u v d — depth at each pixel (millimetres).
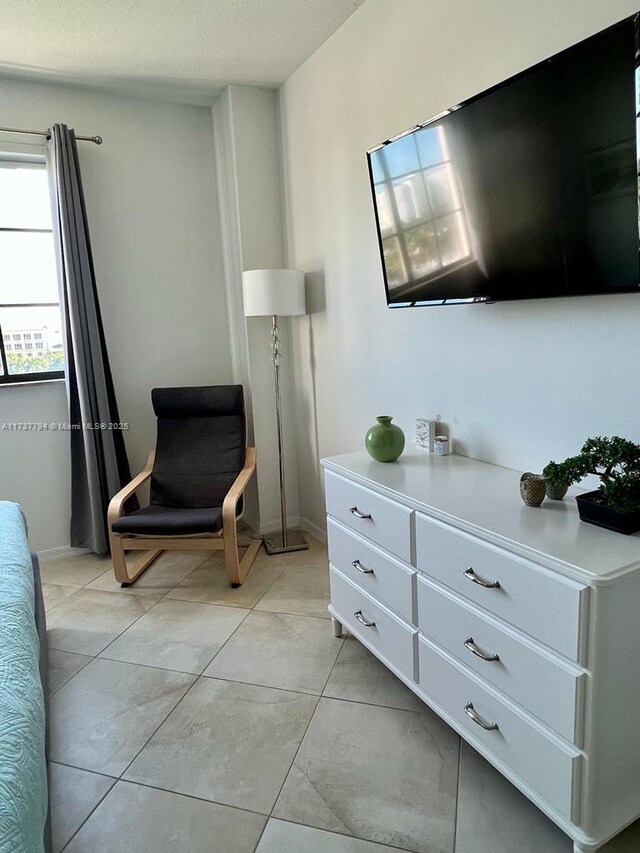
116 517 2914
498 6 1780
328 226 2986
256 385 3564
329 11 2492
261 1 2387
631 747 1317
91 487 3301
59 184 3088
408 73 2227
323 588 2863
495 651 1471
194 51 2826
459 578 1570
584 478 1719
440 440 2219
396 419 2613
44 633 2111
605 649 1217
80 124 3270
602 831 1307
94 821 1525
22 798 895
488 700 1521
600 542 1329
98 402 3301
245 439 3486
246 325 3502
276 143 3439
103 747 1798
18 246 3293
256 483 3645
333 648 2316
